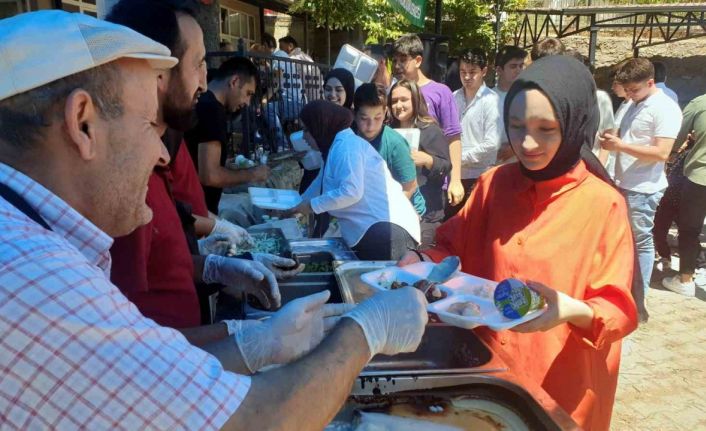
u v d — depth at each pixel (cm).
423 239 379
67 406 65
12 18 77
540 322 135
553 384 156
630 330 143
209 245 233
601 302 142
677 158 504
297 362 85
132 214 88
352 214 295
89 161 80
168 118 161
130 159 84
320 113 328
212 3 493
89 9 662
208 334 135
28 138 76
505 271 165
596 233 151
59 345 65
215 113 304
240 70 349
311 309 120
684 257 479
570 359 155
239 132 529
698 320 424
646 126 402
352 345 93
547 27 1274
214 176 309
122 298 75
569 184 155
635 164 411
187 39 155
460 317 140
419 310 105
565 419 111
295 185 573
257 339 112
